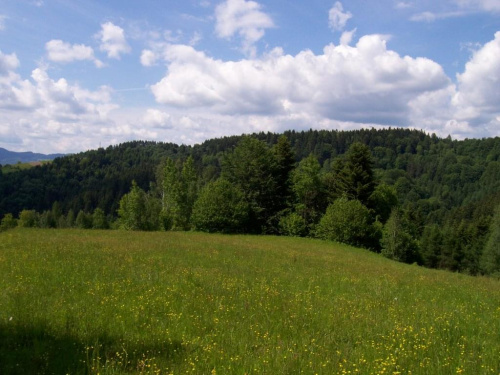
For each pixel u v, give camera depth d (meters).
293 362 6.24
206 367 6.05
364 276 18.00
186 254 20.38
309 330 8.35
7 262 13.23
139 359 6.13
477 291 15.77
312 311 9.98
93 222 83.62
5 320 7.25
